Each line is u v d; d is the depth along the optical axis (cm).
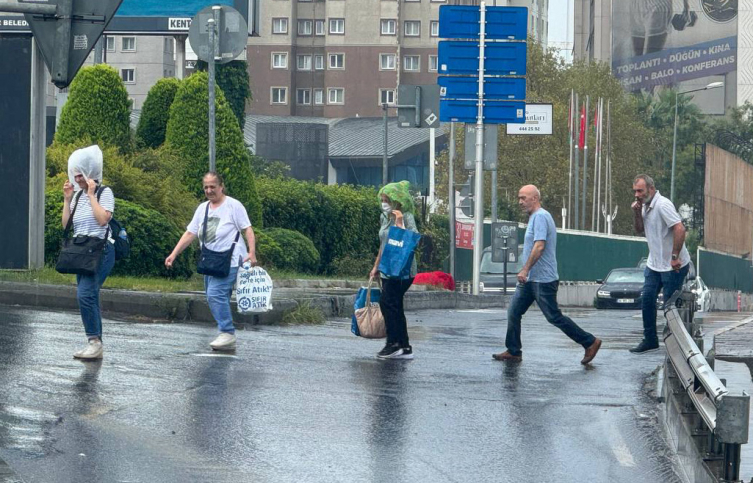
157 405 2148
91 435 1877
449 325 4491
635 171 17638
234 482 1642
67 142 5644
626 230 17388
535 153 14875
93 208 2595
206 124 6022
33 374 2384
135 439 1870
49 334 2994
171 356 2778
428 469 1769
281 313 3822
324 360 2902
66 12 2483
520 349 3097
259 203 6303
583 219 14038
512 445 1961
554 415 2245
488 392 2498
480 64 7119
